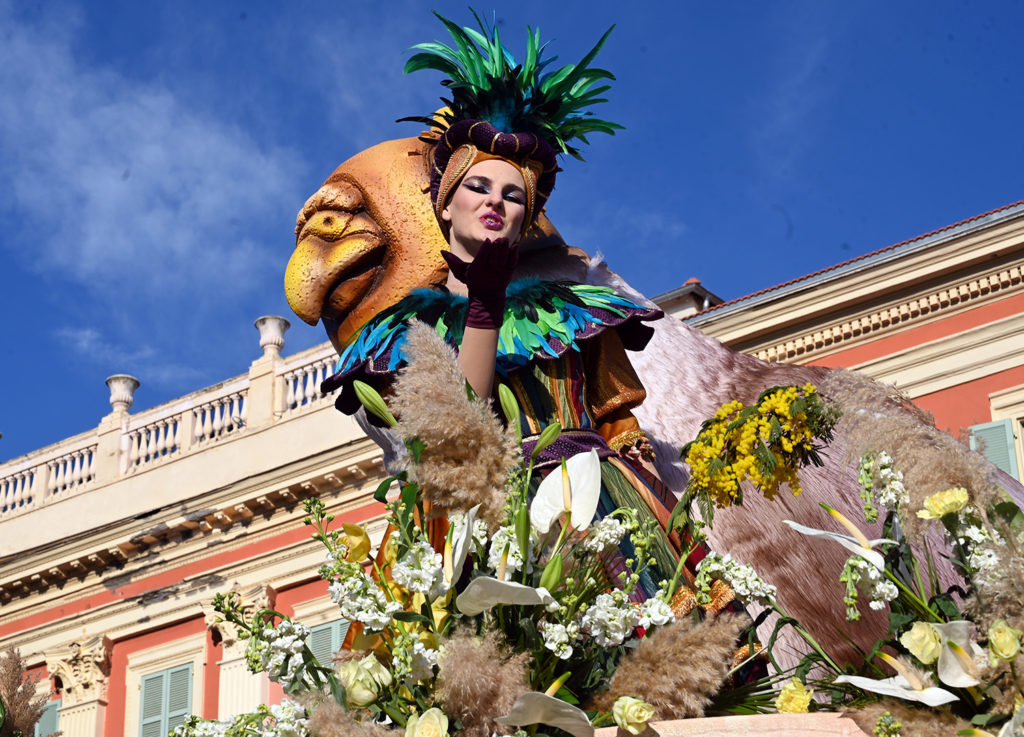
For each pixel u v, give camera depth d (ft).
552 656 10.28
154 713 77.87
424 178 14.48
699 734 9.57
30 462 89.35
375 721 10.26
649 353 14.49
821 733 9.59
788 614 12.75
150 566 81.61
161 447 85.10
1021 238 62.90
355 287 14.46
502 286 11.91
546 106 14.08
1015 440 60.75
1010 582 9.73
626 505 12.50
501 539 10.19
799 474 13.09
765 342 67.36
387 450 13.33
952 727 9.50
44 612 84.17
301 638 10.40
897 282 64.90
